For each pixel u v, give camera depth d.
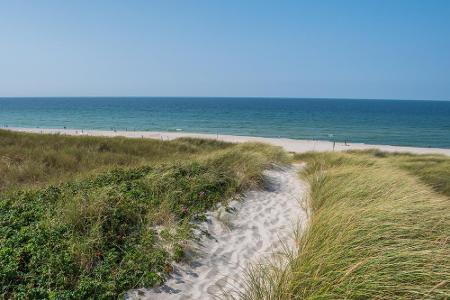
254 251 5.35
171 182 7.53
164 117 85.12
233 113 104.19
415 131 58.94
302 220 6.78
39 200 6.18
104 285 3.91
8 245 4.45
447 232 4.39
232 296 3.92
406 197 5.70
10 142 13.45
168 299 3.94
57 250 4.45
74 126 60.78
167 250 4.92
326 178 8.85
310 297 3.23
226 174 8.73
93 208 5.38
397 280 3.28
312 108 144.75
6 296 3.55
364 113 111.50
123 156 12.63
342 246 3.96
